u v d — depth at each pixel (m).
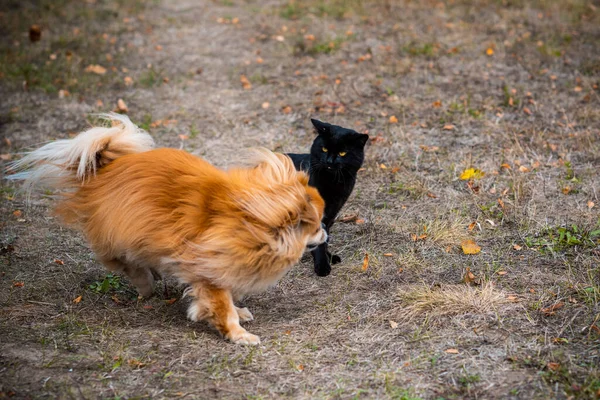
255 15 13.21
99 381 4.22
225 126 8.87
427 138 8.30
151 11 13.64
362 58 10.73
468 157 7.75
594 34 11.39
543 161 7.55
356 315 5.11
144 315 5.21
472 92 9.52
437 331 4.78
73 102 9.59
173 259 4.54
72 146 4.78
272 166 4.59
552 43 11.02
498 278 5.48
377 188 7.29
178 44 11.84
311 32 12.08
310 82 10.07
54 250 6.20
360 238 6.35
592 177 7.12
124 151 4.95
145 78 10.35
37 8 13.48
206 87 10.12
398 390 4.11
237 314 4.82
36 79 10.19
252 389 4.19
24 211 6.93
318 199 4.71
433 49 11.02
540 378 4.13
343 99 9.45
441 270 5.70
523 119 8.66
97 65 10.81
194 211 4.43
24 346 4.60
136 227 4.53
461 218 6.53
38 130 8.81
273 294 5.55
